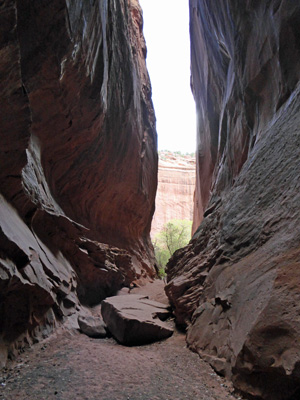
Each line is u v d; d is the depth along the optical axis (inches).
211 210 389.7
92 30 319.0
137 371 161.5
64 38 245.9
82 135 388.5
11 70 160.9
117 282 466.3
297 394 111.6
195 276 282.4
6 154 192.2
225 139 501.7
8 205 210.2
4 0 142.6
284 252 145.7
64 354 184.5
